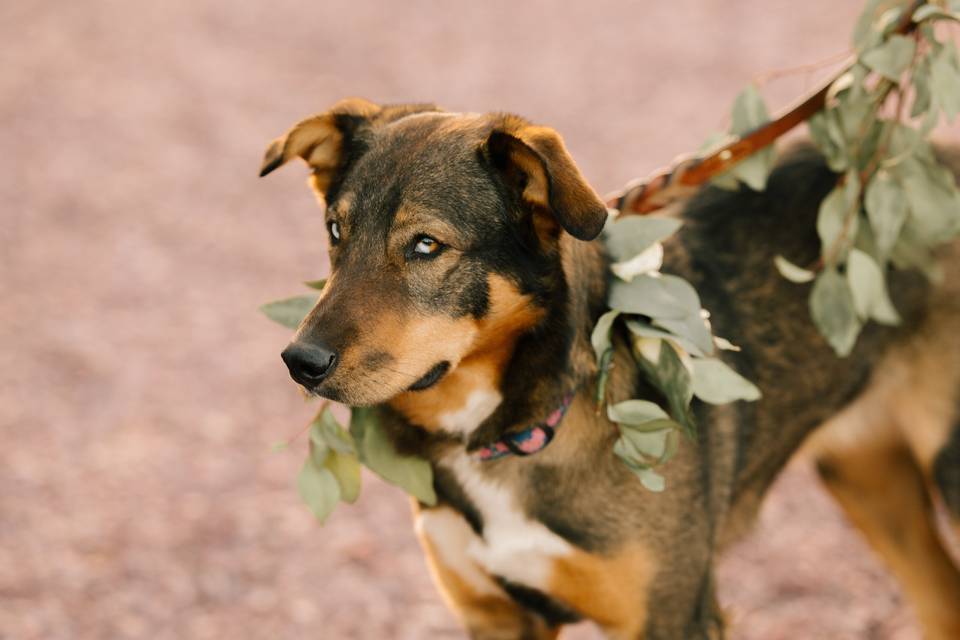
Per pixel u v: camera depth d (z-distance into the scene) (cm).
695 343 267
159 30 1336
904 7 300
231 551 478
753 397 269
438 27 1302
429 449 295
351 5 1414
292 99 1115
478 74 1140
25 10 1420
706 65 1088
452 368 270
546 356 275
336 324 254
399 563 465
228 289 746
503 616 332
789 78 1016
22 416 593
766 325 324
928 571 379
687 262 315
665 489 293
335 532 488
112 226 850
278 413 593
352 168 277
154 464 546
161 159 980
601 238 286
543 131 254
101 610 442
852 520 388
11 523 498
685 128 951
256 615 438
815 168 341
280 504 511
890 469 372
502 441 287
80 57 1248
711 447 306
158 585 456
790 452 347
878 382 351
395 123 281
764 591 431
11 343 675
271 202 891
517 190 263
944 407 341
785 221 332
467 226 262
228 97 1127
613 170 888
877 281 294
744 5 1244
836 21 1141
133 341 678
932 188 301
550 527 295
